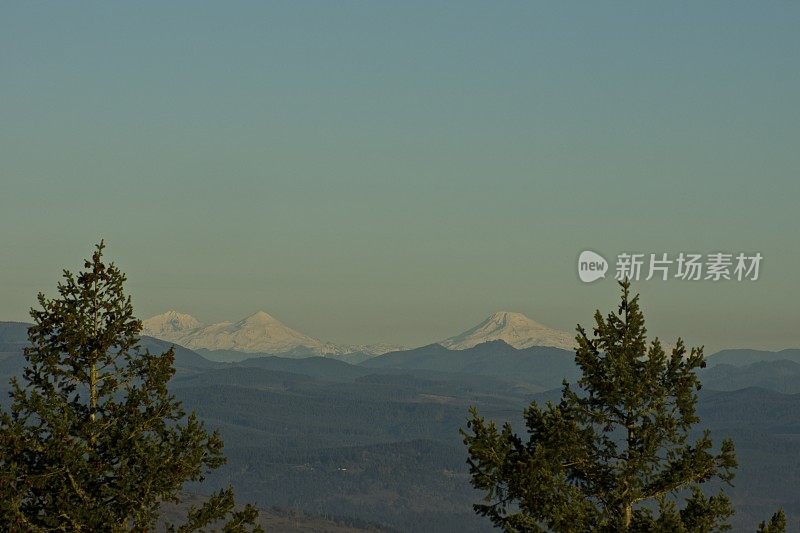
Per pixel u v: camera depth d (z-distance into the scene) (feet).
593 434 229.04
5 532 223.30
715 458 221.05
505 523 217.56
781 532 215.92
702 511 221.05
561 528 211.61
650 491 223.10
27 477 230.27
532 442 227.40
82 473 237.04
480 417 226.58
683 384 223.92
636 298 230.07
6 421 238.27
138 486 236.02
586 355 228.22
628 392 221.66
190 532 240.73
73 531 229.66
